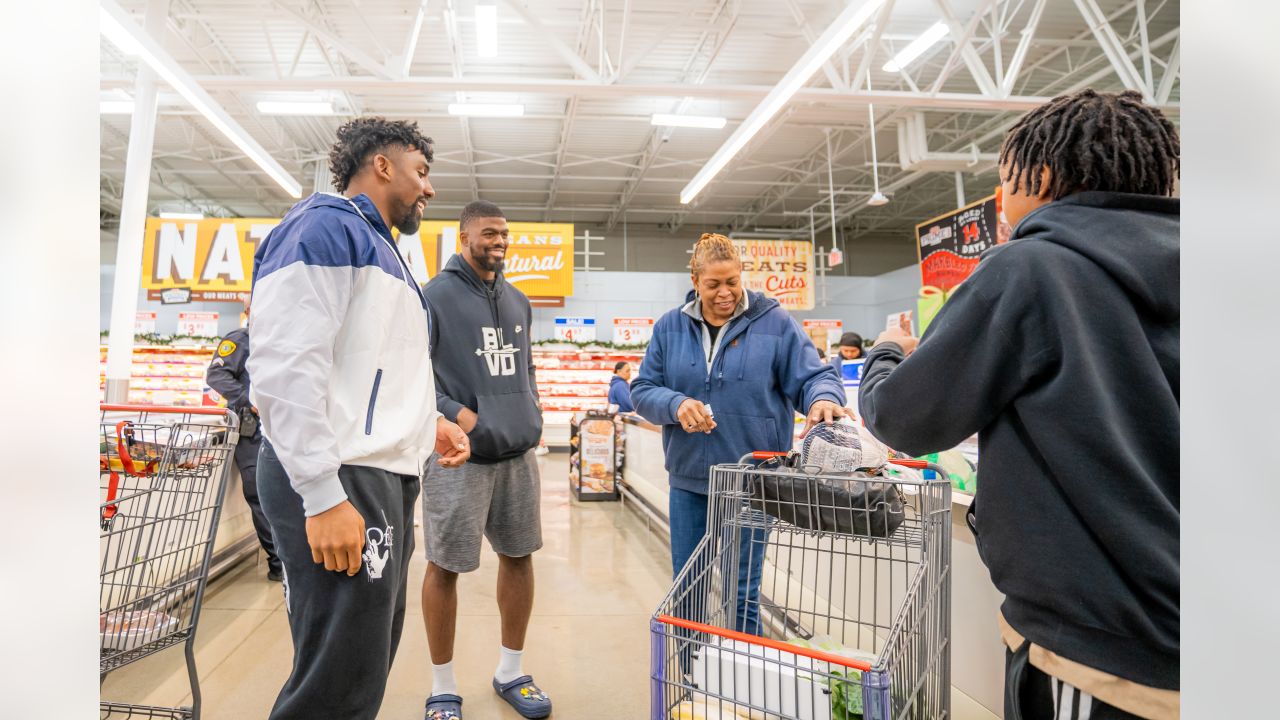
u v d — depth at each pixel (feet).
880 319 46.26
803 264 40.78
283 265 4.42
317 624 4.43
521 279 36.09
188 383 37.04
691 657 4.35
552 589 12.92
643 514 20.11
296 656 4.51
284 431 4.19
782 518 4.81
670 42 27.99
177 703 7.80
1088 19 23.63
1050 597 2.73
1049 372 2.82
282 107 23.95
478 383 7.45
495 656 9.59
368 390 4.73
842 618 4.59
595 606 11.92
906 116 34.91
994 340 2.92
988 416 3.05
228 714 7.61
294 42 27.76
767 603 7.54
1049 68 31.91
